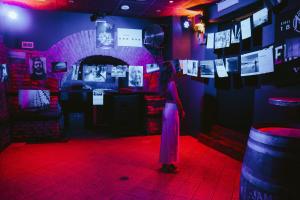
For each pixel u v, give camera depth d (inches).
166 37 315.9
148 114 304.7
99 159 214.1
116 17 307.3
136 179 173.5
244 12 225.0
